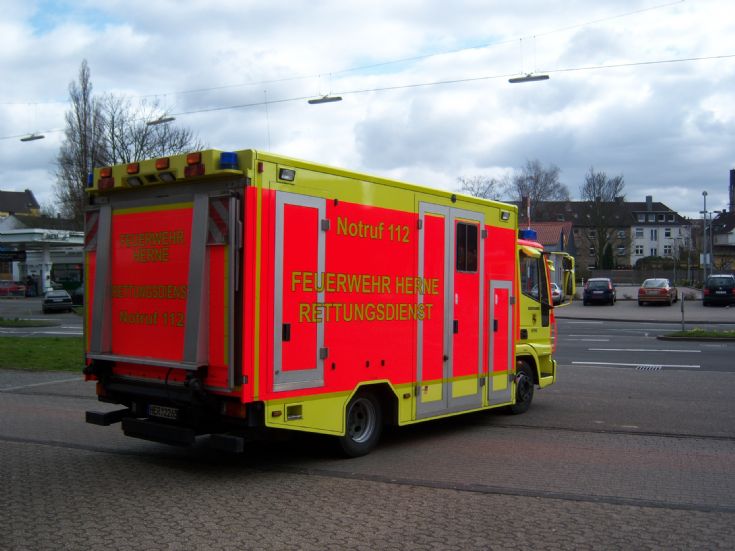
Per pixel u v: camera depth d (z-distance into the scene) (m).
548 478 6.60
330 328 6.82
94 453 7.62
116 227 7.12
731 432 8.83
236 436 6.31
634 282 74.00
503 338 9.41
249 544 4.83
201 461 7.26
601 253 86.31
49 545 4.79
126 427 7.01
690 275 63.31
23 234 46.97
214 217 6.17
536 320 10.37
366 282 7.22
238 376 6.02
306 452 7.68
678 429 9.02
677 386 12.77
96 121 38.88
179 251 6.50
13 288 57.91
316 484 6.37
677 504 5.78
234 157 6.09
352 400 7.21
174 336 6.52
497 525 5.25
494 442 8.26
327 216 6.77
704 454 7.63
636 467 7.04
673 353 18.39
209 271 6.23
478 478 6.59
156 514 5.48
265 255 6.17
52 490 6.16
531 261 10.37
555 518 5.42
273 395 6.25
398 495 6.01
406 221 7.74
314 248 6.63
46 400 11.17
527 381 10.28
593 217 86.81
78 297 45.44
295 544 4.84
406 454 7.61
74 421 9.45
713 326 28.39
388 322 7.50
